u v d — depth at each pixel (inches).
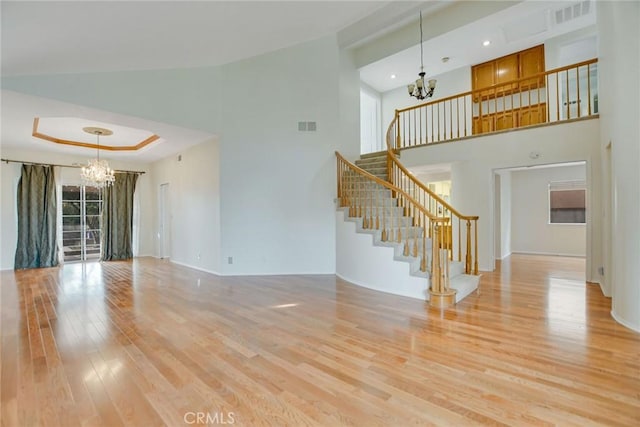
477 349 99.8
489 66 278.7
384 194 218.1
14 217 256.5
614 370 85.5
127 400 74.1
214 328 120.1
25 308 147.3
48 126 216.4
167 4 117.3
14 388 79.3
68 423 66.0
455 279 170.2
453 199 248.1
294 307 146.0
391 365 90.2
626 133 117.0
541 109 261.7
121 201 309.6
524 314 132.6
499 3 202.4
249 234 223.0
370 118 337.1
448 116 298.8
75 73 156.0
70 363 92.6
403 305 147.2
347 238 202.8
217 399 74.4
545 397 73.9
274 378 83.7
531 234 329.4
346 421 66.5
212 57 196.9
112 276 222.7
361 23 217.0
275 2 148.3
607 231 160.4
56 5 97.8
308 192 224.5
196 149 250.5
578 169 304.8
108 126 219.0
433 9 221.5
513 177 337.4
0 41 111.3
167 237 311.4
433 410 69.8
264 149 223.5
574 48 257.0
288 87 225.8
